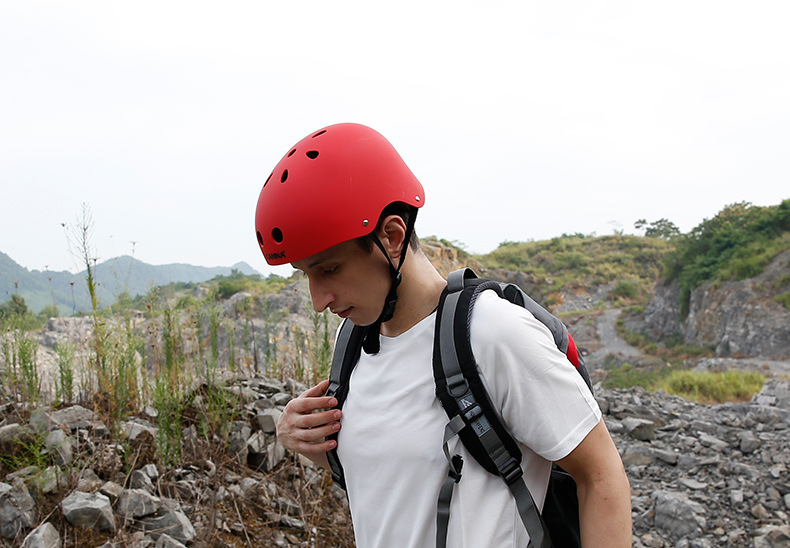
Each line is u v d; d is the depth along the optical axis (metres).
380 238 1.05
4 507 2.21
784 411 6.22
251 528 2.70
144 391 3.51
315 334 4.22
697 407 6.96
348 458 1.15
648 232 99.38
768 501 4.12
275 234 1.04
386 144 1.11
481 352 0.99
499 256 82.31
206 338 3.87
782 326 34.78
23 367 3.08
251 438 3.27
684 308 46.50
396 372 1.10
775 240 43.34
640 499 4.35
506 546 1.01
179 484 2.78
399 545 1.07
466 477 1.01
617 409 6.29
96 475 2.59
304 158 1.04
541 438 0.97
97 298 3.19
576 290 69.31
